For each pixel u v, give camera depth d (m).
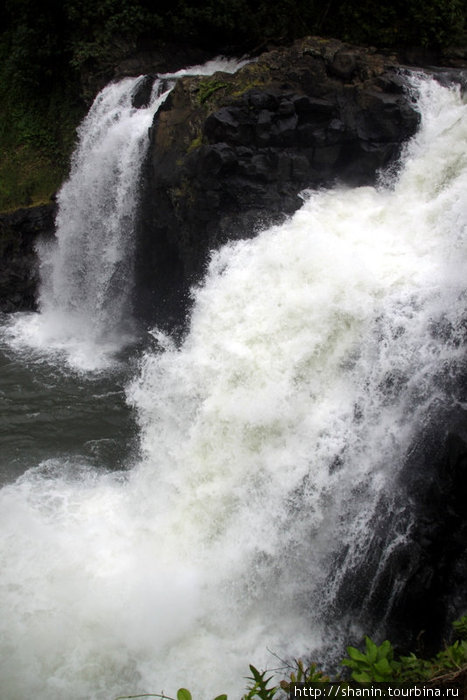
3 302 14.32
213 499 7.55
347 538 6.73
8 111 16.41
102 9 14.05
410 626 6.25
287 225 9.25
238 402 7.84
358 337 7.52
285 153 9.91
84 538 7.68
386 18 13.52
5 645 6.41
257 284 8.64
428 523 6.18
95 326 13.23
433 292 7.27
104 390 11.01
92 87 14.88
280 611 6.78
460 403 6.39
